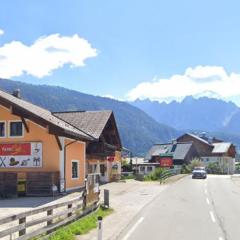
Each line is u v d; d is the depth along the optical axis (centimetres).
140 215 2364
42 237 1420
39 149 3803
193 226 1959
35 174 3541
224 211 2566
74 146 4119
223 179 6838
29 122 3828
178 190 4328
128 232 1783
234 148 14338
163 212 2508
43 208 1486
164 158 9219
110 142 5941
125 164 9269
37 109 4381
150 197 3512
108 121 5447
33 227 1727
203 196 3647
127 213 2445
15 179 3481
